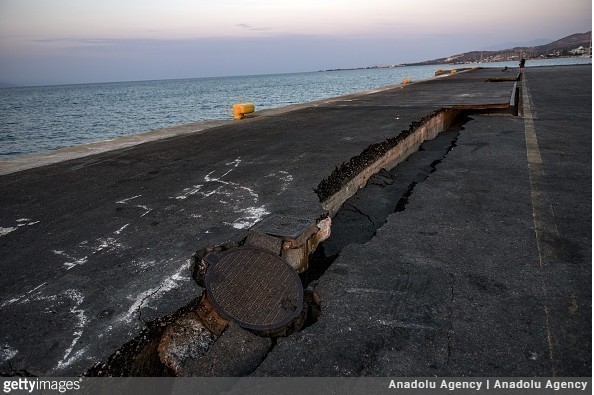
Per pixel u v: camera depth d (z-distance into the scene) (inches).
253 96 2787.9
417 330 101.1
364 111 503.5
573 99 549.0
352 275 129.2
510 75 1093.1
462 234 155.5
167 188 214.8
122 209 185.0
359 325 104.2
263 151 295.3
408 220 171.8
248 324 106.7
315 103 671.1
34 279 124.2
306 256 152.1
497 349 93.6
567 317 103.6
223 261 128.8
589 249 139.1
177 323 105.6
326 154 273.3
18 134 1245.7
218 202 188.4
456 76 1273.4
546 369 87.2
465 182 220.4
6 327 100.4
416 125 379.6
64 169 270.4
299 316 114.2
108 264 132.0
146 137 397.1
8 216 181.6
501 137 332.2
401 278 126.0
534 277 123.1
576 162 247.6
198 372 93.0
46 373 85.1
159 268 128.0
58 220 174.6
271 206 179.9
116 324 100.7
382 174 283.4
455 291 117.6
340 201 223.8
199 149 319.0
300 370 89.6
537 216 169.5
